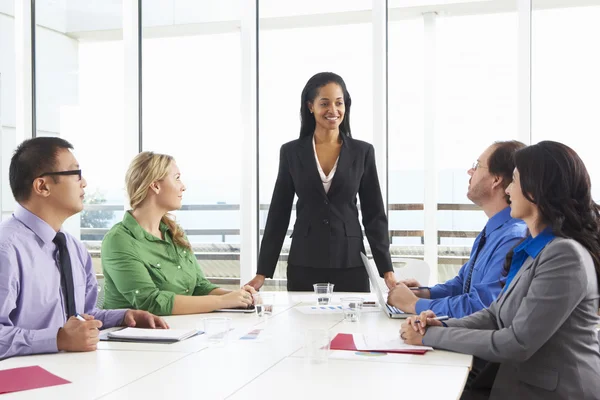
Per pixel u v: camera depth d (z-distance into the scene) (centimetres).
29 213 228
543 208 197
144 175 298
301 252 343
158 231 309
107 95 557
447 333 203
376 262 346
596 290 194
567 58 454
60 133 564
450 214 484
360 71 497
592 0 448
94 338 203
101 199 559
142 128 550
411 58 488
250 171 516
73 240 254
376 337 222
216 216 533
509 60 470
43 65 562
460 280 301
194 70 538
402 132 491
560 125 457
